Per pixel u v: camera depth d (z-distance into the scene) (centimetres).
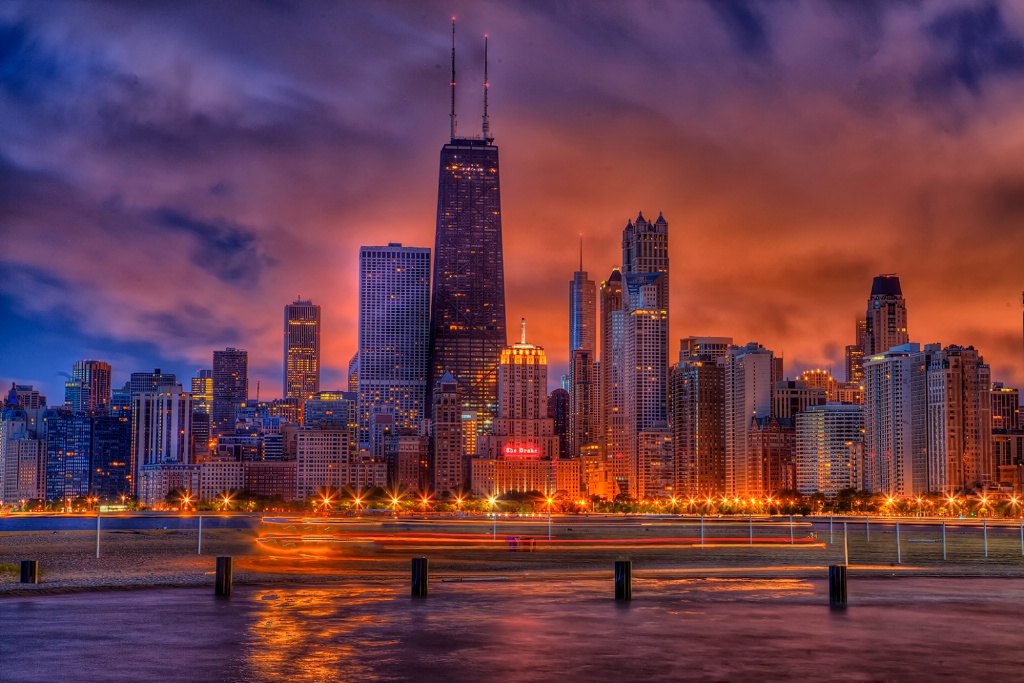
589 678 5256
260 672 5381
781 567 15412
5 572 13050
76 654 5875
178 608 7938
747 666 5566
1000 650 6072
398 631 6750
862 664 5634
